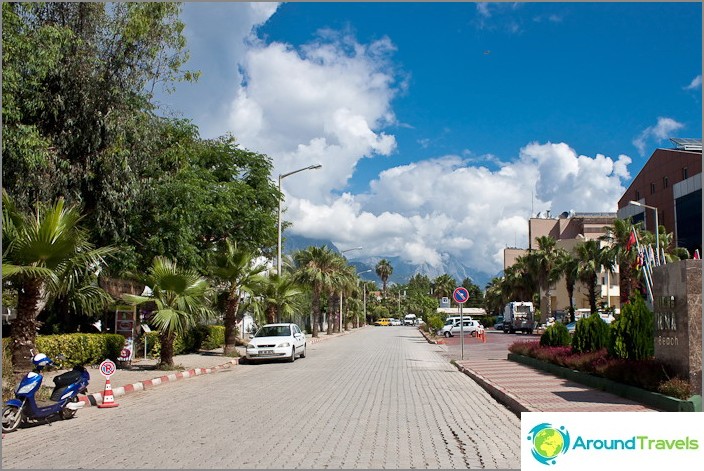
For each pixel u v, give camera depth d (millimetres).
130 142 19484
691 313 10617
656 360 11961
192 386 16391
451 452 7836
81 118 18031
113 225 20359
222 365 22469
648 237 51438
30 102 16656
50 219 12258
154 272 19812
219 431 9375
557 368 17312
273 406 12133
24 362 12375
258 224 31812
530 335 59969
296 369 21500
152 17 18109
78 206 18359
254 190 32875
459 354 29781
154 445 8398
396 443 8398
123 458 7637
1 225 11539
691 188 63656
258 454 7703
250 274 27188
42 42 16016
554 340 20875
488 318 92375
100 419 10961
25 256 12117
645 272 15969
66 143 17984
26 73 16344
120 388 14680
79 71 17406
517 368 19875
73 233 12930
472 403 12648
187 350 28266
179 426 9930
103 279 23062
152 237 23438
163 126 21516
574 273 58906
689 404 9891
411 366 22609
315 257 53938
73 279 13453
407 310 145250
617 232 52562
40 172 17109
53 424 10453
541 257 67062
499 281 105438
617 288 86000
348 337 55281
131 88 18812
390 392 14508
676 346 11086
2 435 9367
